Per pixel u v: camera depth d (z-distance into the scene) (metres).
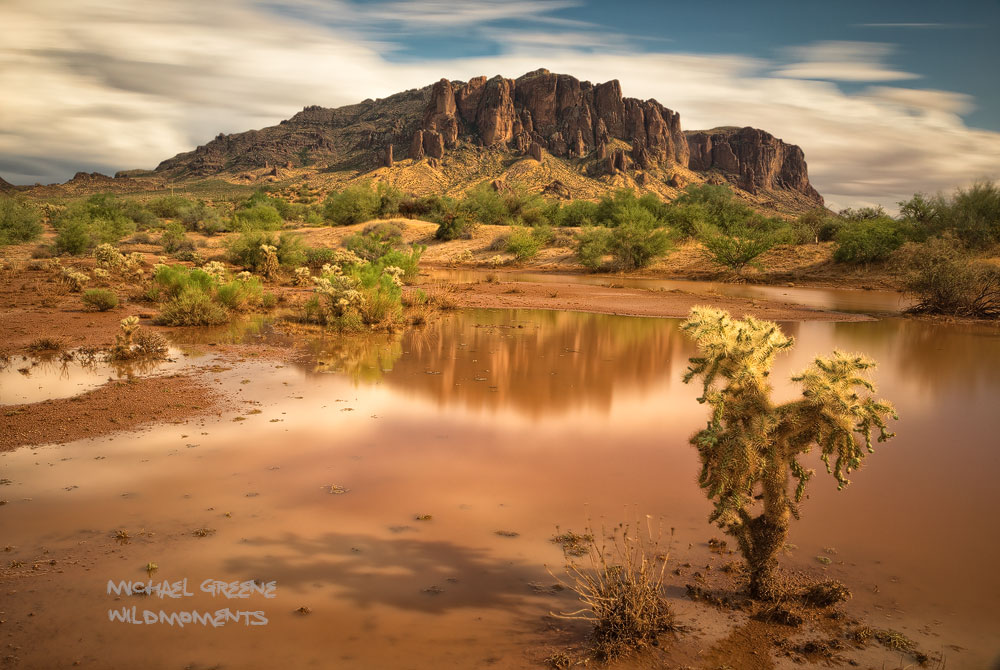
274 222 70.50
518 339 15.44
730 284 37.28
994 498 6.09
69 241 42.12
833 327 19.45
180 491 5.95
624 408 9.18
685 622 4.07
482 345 14.46
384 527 5.32
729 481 4.07
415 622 4.04
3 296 21.47
